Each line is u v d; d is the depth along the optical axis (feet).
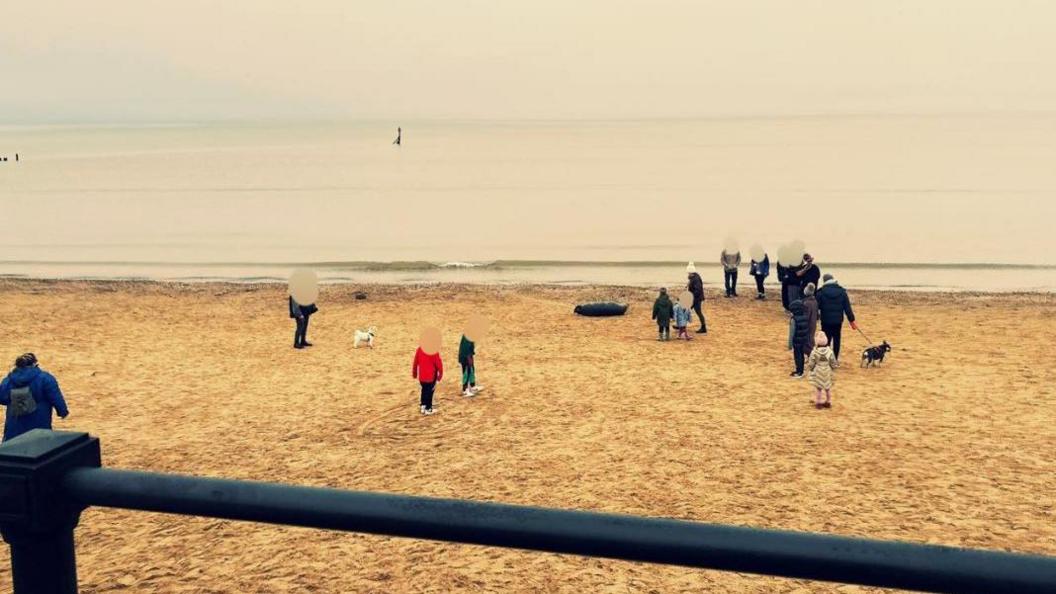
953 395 60.08
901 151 597.11
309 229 211.20
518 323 90.38
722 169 442.91
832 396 59.93
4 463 4.60
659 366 69.62
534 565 34.01
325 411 58.03
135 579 33.60
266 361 74.02
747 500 40.34
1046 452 47.16
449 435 51.93
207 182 374.02
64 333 86.74
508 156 615.16
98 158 629.92
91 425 55.36
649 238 190.49
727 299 103.65
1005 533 36.24
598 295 109.40
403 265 146.92
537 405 58.29
